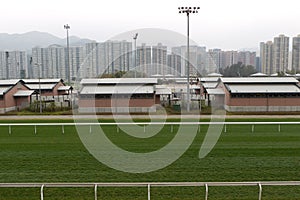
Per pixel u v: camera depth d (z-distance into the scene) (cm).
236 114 3209
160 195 1135
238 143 1869
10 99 3719
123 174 1357
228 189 1182
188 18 3031
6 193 1175
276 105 3431
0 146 1855
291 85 3591
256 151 1698
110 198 1116
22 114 3369
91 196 1137
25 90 4066
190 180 1290
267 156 1606
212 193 1148
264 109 3425
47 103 3938
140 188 1196
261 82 3619
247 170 1403
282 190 1167
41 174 1369
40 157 1617
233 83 3591
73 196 1139
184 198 1108
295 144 1842
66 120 2809
